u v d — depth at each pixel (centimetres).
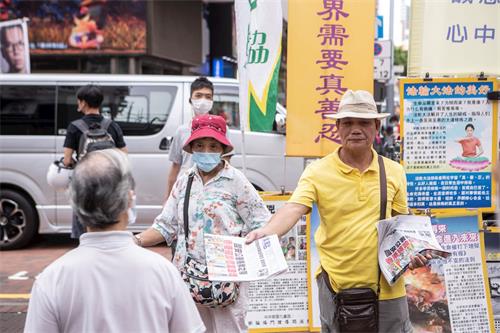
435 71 435
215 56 1747
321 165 329
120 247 217
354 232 319
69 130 583
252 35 467
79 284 211
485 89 435
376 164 326
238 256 296
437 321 444
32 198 839
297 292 489
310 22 454
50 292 209
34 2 1310
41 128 834
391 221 312
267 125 473
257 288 487
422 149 439
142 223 820
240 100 478
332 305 330
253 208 355
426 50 435
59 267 213
